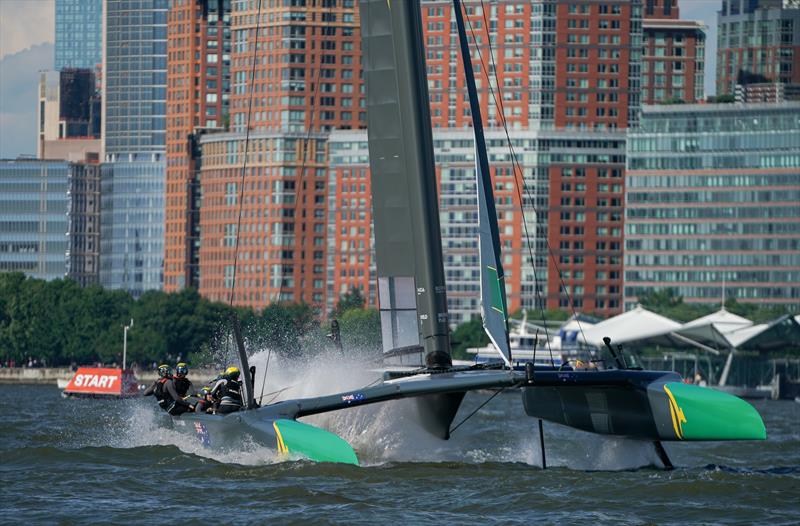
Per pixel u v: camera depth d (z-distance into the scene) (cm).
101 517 10088
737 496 11206
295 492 11050
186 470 12250
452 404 12331
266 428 11906
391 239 12388
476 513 10344
